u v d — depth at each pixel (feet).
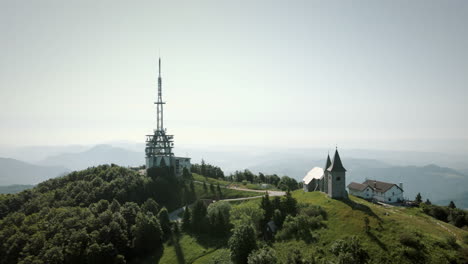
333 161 389.60
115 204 431.02
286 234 323.78
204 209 418.31
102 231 366.63
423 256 239.09
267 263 262.06
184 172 609.01
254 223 366.02
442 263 230.68
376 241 266.77
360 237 277.85
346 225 303.89
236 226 359.05
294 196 451.53
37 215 407.23
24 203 457.68
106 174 540.93
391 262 240.73
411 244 252.01
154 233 382.01
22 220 398.83
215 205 413.18
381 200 458.09
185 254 358.02
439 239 257.34
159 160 615.57
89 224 378.32
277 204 384.47
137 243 372.58
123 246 368.27
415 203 452.76
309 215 339.36
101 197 472.03
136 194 496.64
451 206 478.59
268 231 353.10
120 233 374.43
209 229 394.32
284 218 359.66
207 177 648.79
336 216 326.03
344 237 285.64
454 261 232.32
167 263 346.13
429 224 304.50
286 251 295.28
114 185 497.05
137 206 443.73
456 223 369.09
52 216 398.83
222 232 385.70
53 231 367.25
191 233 402.31
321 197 397.80
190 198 515.50
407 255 242.78
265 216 376.27
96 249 336.70
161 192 518.78
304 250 287.07
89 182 501.97
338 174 383.24
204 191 532.73
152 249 376.68
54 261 325.83
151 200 463.83
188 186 549.54
